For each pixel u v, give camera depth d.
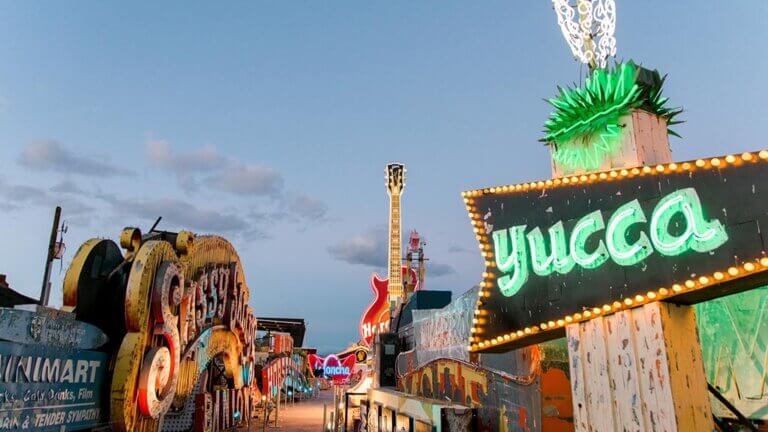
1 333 10.90
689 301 4.25
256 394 43.34
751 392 5.15
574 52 6.81
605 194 4.84
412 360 17.27
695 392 4.02
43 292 19.23
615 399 4.38
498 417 9.39
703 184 4.13
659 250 4.25
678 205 4.22
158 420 17.42
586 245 4.84
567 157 6.50
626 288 4.41
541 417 7.57
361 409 22.75
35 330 11.93
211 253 26.47
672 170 4.36
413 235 50.22
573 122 6.48
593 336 4.66
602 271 4.64
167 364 17.53
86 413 14.02
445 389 12.81
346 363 70.75
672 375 3.97
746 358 5.24
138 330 16.05
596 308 4.60
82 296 14.91
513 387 8.78
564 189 5.25
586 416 4.64
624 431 4.27
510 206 5.78
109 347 15.96
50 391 12.45
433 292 20.22
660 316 4.11
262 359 54.19
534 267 5.30
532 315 5.18
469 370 11.09
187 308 21.66
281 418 40.16
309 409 50.06
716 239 3.91
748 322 5.27
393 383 21.58
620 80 6.07
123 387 15.00
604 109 6.17
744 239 3.77
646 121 6.02
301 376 67.88
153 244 17.38
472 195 6.17
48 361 12.38
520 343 5.51
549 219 5.30
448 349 12.81
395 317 24.53
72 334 13.51
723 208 3.95
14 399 11.14
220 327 28.02
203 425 23.52
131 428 15.40
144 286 16.50
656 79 6.12
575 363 4.82
